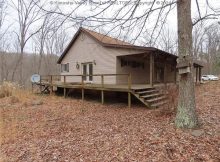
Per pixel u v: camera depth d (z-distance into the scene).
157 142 5.82
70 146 6.32
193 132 6.25
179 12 6.64
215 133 6.15
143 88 12.70
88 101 15.04
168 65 22.77
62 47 38.66
